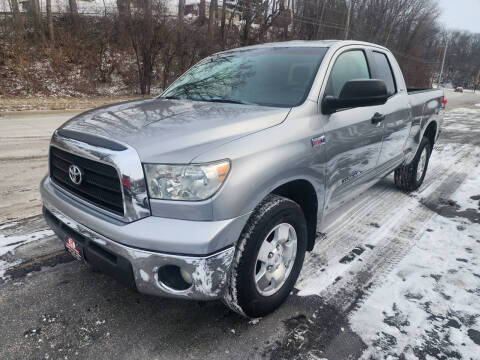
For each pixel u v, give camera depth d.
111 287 2.66
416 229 3.71
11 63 19.25
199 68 3.55
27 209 4.01
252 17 26.06
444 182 5.38
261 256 2.16
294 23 34.62
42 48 20.38
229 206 1.88
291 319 2.35
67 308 2.42
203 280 1.85
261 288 2.25
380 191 4.90
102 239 1.97
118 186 1.91
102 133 2.08
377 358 2.05
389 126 3.50
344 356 2.06
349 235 3.54
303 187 2.51
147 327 2.27
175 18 21.66
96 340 2.15
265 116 2.30
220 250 1.88
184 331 2.24
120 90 20.91
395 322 2.34
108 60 21.66
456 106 22.62
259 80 2.89
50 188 2.46
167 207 1.84
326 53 2.90
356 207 4.29
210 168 1.84
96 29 22.23
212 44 22.42
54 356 2.03
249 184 1.95
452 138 9.27
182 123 2.15
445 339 2.20
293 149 2.24
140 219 1.87
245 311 2.18
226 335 2.21
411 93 4.32
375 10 45.81
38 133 8.71
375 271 2.91
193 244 1.79
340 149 2.72
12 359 2.00
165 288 1.90
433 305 2.51
